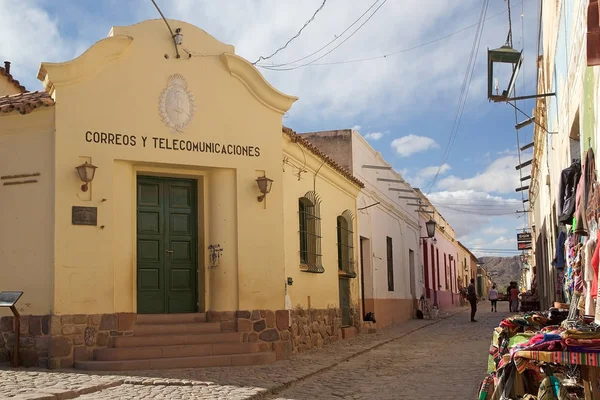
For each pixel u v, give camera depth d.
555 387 5.66
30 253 11.74
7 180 12.02
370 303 22.56
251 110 13.73
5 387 8.95
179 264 13.37
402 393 9.72
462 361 13.41
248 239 13.40
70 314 11.56
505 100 12.37
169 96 12.88
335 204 18.88
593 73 8.25
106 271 11.98
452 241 50.62
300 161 15.95
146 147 12.59
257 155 13.69
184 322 12.98
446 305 43.88
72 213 11.80
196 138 13.09
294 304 15.05
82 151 12.02
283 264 13.74
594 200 8.31
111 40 12.29
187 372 11.09
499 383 6.12
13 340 11.53
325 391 9.92
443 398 9.27
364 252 22.86
